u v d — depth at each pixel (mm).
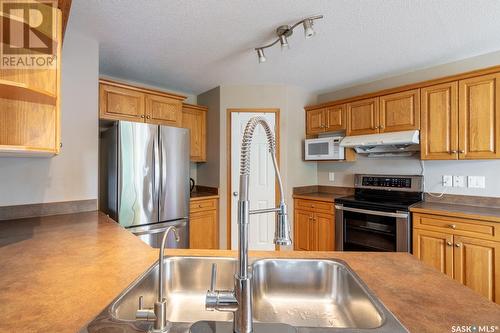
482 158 2158
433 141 2436
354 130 3061
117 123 2285
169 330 632
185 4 1696
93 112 2170
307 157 3436
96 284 830
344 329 612
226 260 1070
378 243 2586
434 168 2686
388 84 3094
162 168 2580
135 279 869
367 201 2715
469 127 2221
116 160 2281
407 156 2887
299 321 966
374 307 727
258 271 1053
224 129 3348
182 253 1135
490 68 2102
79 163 2100
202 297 1062
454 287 826
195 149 3475
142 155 2424
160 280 665
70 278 875
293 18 1854
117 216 2266
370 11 1765
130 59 2574
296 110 3506
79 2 1669
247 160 742
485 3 1667
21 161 1863
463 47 2301
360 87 3354
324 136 3580
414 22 1897
